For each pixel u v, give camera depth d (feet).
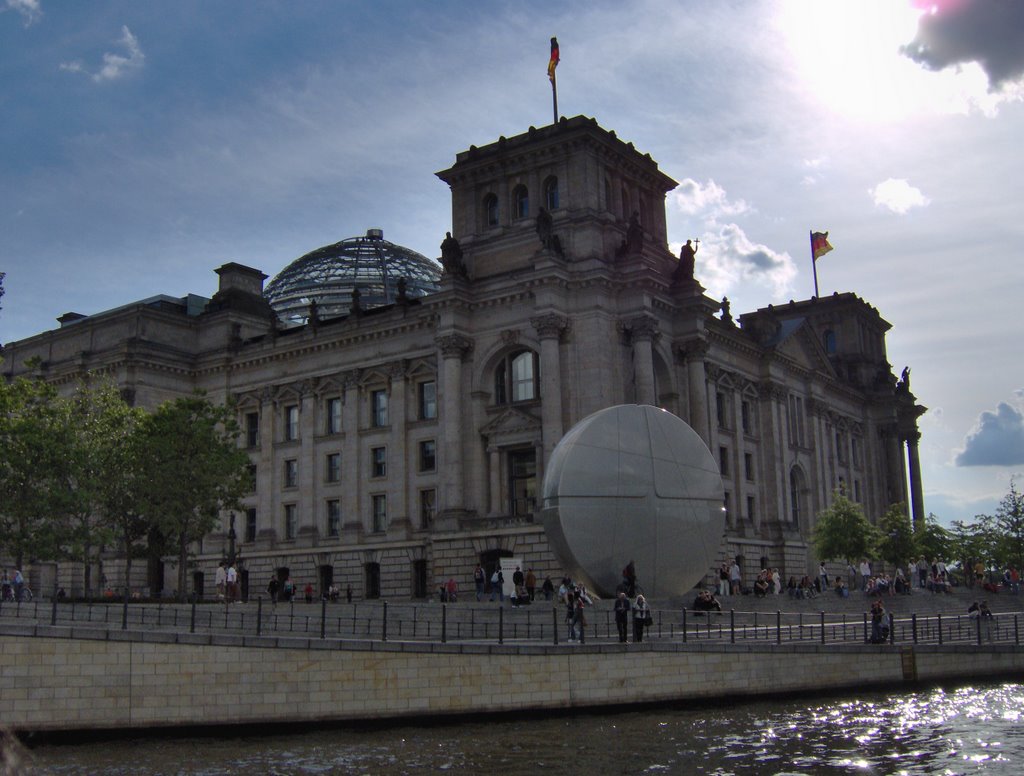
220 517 359.66
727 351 365.61
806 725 133.49
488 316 303.89
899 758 111.14
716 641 162.50
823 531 354.33
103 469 269.64
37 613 170.60
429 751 118.32
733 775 103.40
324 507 341.82
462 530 290.35
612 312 293.64
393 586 317.22
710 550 225.35
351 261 474.08
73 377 368.07
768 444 380.37
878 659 172.14
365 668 137.59
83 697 130.00
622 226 307.99
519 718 141.59
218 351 368.68
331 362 346.74
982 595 309.63
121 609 179.73
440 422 309.83
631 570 202.59
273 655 135.33
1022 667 186.70
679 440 225.76
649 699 149.59
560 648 145.07
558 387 283.79
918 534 366.63
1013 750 115.03
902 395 499.10
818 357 427.74
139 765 112.16
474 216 320.50
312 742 126.00
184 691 132.77
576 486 214.48
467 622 183.42
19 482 254.27
